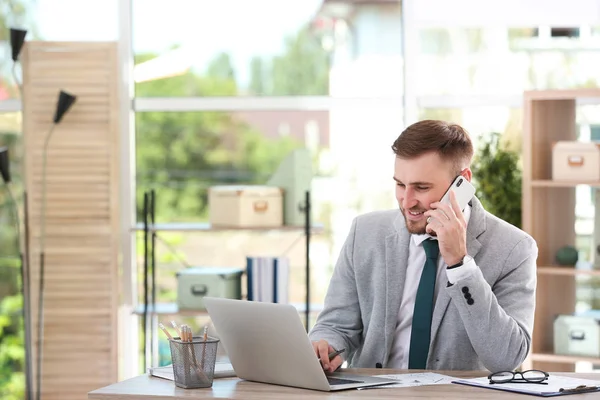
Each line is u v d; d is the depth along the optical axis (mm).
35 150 5680
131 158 5996
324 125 6031
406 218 3088
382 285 3309
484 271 3162
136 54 6047
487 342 2910
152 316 5871
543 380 2736
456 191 3010
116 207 5676
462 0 5863
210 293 5539
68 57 5668
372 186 5996
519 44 5895
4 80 6059
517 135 5863
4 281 6090
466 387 2674
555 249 5766
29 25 6070
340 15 5988
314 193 6008
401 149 3047
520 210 5699
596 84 5855
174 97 6027
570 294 5758
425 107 5930
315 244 5996
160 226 5660
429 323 3172
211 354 2729
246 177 6090
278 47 6020
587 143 5438
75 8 6039
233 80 6023
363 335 3416
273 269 5508
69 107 5617
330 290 3473
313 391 2639
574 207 5742
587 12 5820
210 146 6094
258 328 2729
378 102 5945
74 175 5680
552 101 5746
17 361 6090
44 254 5711
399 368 3260
